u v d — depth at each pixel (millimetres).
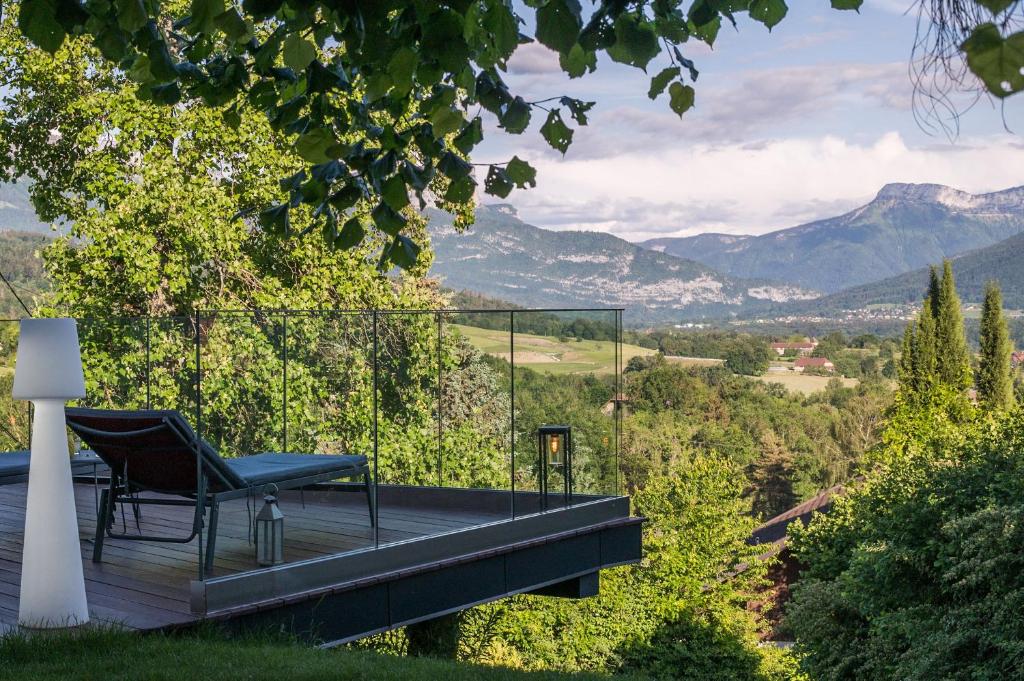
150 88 4055
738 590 27734
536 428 6910
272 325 6855
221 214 15719
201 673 3846
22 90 16906
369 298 17047
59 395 4293
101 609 4688
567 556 6812
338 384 7074
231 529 5680
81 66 16484
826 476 67625
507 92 3455
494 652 19062
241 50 3977
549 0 2416
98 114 15992
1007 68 1502
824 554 21812
